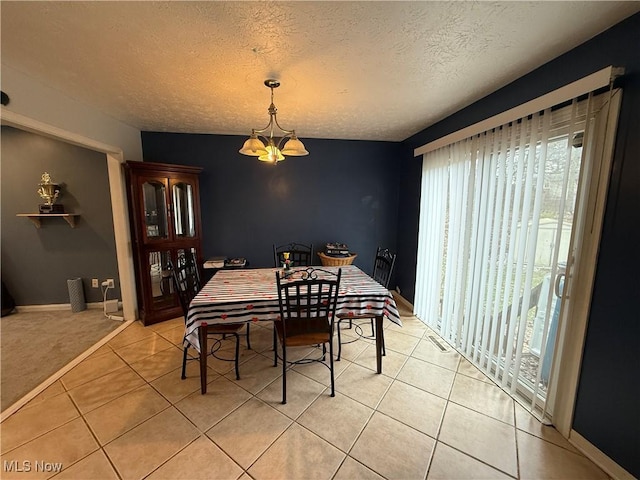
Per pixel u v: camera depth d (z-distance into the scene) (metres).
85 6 1.28
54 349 2.61
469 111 2.50
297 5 1.26
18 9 1.29
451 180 2.71
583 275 1.54
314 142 3.78
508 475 1.43
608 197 1.42
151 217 3.10
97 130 2.67
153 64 1.81
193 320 1.95
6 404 1.88
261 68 1.86
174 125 3.19
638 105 1.29
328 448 1.58
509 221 2.03
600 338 1.46
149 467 1.46
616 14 1.31
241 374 2.26
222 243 3.74
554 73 1.71
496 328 2.17
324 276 2.65
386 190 4.02
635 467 1.33
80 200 3.42
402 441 1.63
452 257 2.72
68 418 1.78
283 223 3.85
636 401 1.32
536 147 1.82
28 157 3.27
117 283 3.61
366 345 2.74
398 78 2.00
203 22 1.39
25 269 3.42
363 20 1.37
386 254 2.97
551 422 1.75
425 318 3.28
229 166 3.64
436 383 2.15
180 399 1.96
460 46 1.59
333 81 2.05
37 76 1.99
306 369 2.33
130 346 2.68
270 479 1.41
